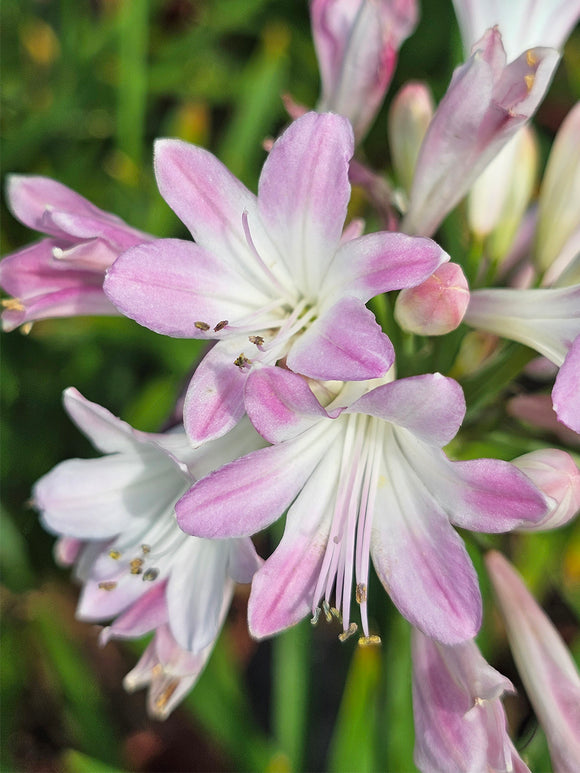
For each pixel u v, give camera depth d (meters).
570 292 0.17
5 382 0.28
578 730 0.18
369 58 0.20
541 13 0.21
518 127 0.18
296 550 0.17
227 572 0.18
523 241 0.23
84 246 0.17
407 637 0.23
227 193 0.17
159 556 0.18
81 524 0.19
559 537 0.26
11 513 0.28
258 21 0.31
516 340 0.18
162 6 0.32
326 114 0.16
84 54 0.29
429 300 0.17
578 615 0.26
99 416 0.18
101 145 0.30
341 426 0.18
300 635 0.24
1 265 0.18
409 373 0.19
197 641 0.18
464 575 0.16
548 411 0.20
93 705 0.25
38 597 0.26
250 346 0.17
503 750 0.17
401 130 0.21
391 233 0.16
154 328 0.16
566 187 0.20
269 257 0.17
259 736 0.24
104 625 0.28
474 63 0.17
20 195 0.18
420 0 0.30
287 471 0.17
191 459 0.18
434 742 0.17
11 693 0.27
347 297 0.16
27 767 0.28
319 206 0.17
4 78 0.30
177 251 0.17
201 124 0.29
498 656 0.26
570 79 0.30
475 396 0.19
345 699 0.23
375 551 0.17
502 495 0.16
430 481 0.17
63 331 0.27
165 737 0.28
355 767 0.23
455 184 0.18
